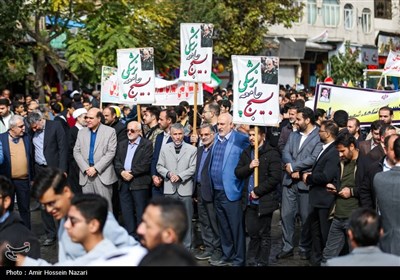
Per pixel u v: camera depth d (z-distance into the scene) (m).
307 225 9.99
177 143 10.29
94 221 5.10
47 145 11.09
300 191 9.95
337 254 8.69
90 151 10.89
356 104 13.48
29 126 11.64
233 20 30.77
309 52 45.41
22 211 11.02
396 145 6.95
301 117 9.95
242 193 9.38
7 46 21.12
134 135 10.83
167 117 10.71
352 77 35.88
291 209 10.23
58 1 20.72
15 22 20.48
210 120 11.40
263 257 9.21
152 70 12.41
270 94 9.58
